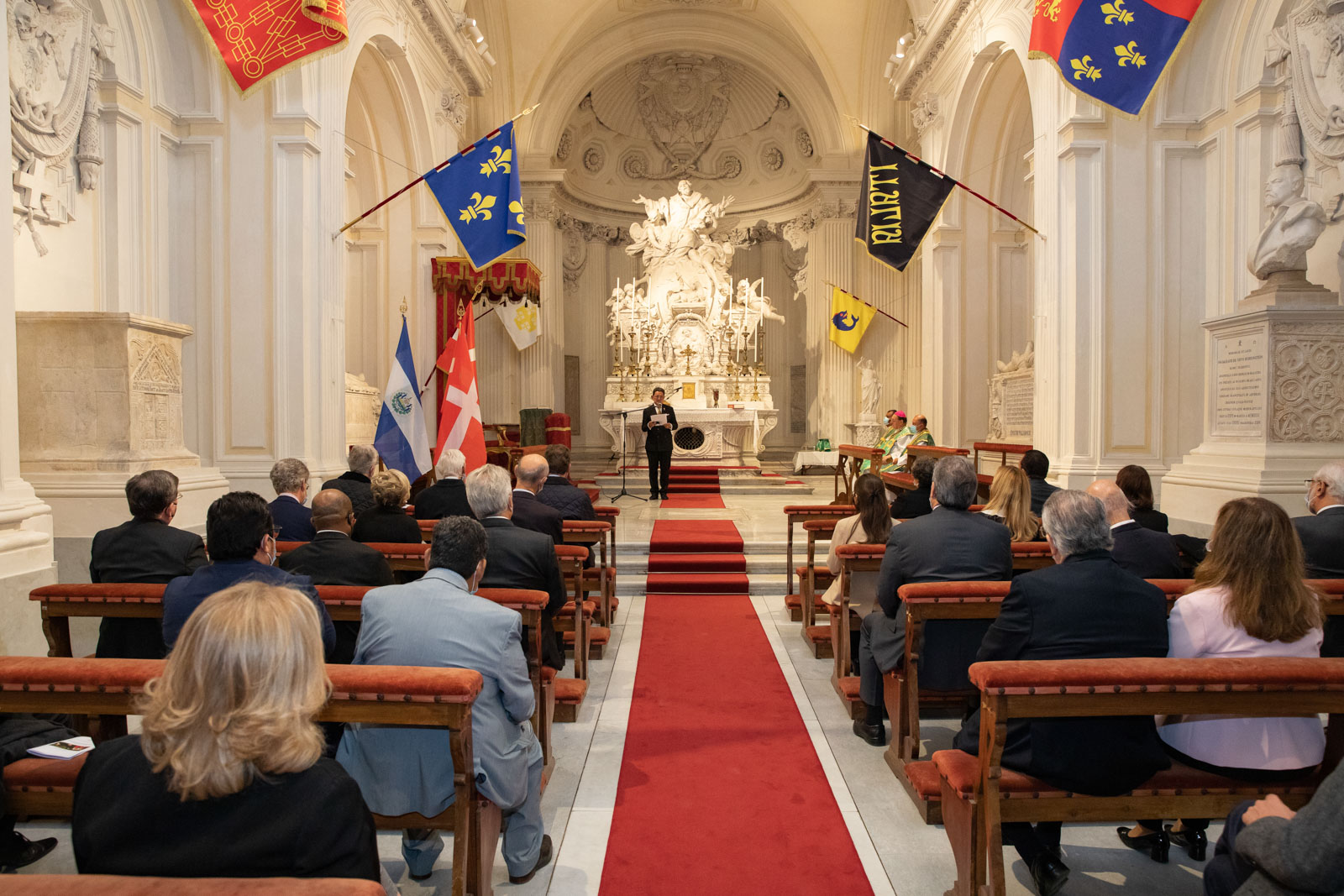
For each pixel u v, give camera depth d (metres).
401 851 3.27
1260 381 6.45
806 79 18.31
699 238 17.91
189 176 8.61
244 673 1.43
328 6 7.16
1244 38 8.27
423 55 12.31
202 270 8.59
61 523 6.10
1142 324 8.90
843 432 18.09
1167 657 2.77
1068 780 2.54
